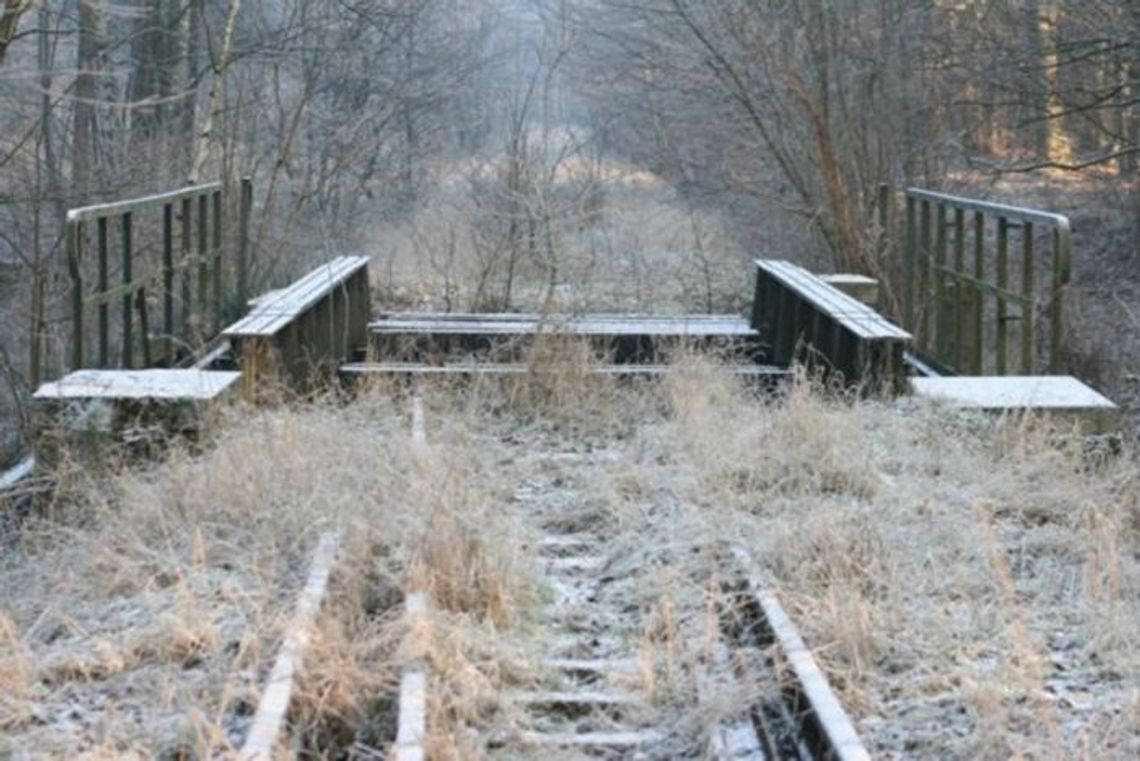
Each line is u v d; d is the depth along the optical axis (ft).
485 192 67.21
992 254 73.26
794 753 15.94
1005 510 23.85
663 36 69.46
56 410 26.13
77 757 14.23
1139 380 47.85
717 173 77.92
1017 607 19.02
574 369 32.42
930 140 68.28
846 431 26.12
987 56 68.74
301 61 75.66
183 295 39.09
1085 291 72.54
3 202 54.19
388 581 19.85
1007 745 15.10
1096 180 82.69
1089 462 26.71
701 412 28.78
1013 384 29.32
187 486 22.90
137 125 69.92
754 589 19.51
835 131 64.95
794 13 63.77
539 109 78.89
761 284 42.06
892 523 22.39
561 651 18.88
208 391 26.45
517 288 60.90
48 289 56.59
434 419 30.04
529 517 24.58
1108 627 18.17
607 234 68.03
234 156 67.05
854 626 17.95
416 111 83.76
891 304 48.78
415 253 66.95
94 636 17.92
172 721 15.49
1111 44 67.00
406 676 16.43
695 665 17.56
